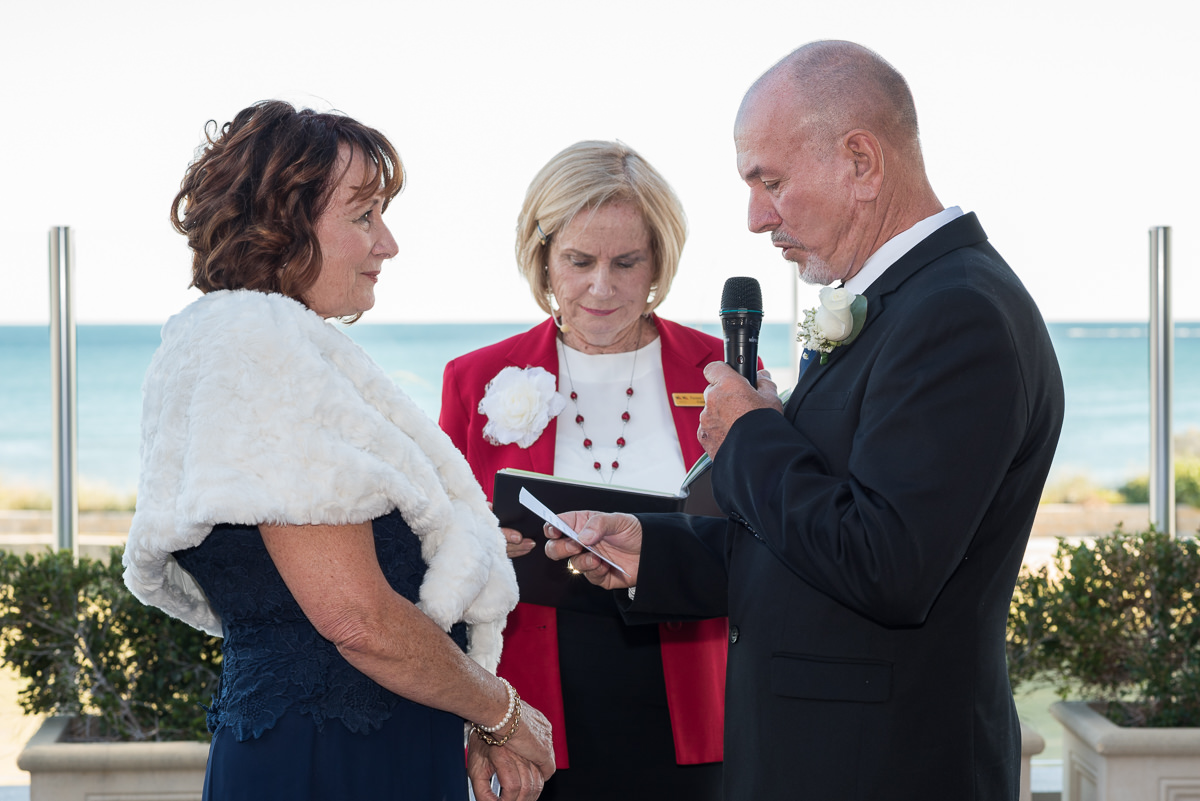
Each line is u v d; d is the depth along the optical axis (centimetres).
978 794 144
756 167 158
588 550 185
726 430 160
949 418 131
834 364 155
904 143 155
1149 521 384
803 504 139
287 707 138
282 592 138
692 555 183
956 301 136
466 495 156
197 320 139
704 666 213
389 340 3278
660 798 210
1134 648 346
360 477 130
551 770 163
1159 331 384
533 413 225
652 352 239
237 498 125
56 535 372
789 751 149
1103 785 322
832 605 147
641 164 226
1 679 541
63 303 373
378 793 142
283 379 132
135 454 2639
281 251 143
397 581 145
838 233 157
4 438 2655
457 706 146
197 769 314
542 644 212
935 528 128
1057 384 146
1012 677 356
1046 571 363
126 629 336
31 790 312
